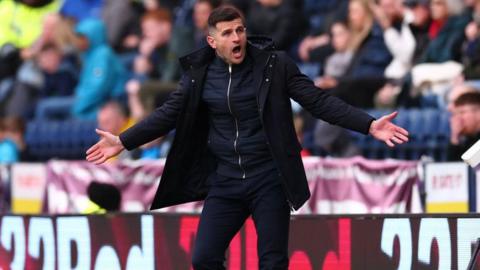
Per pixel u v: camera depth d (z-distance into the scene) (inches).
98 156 888.9
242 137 860.0
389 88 1486.2
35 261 1160.2
